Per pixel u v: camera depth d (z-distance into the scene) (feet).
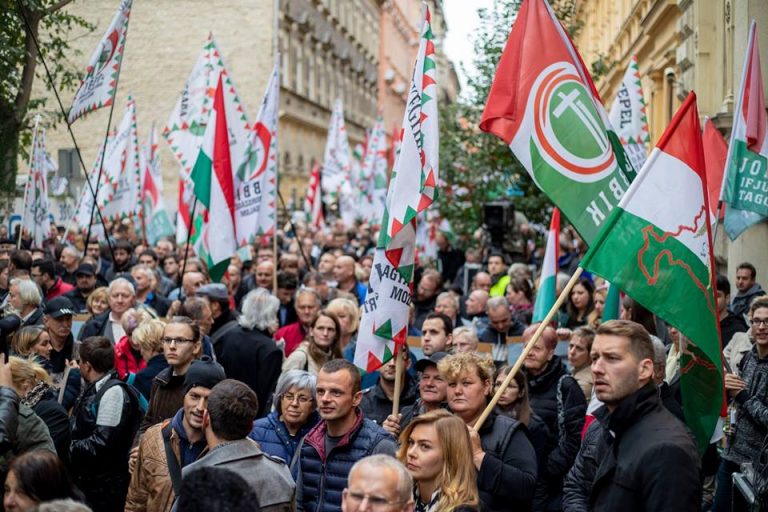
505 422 21.35
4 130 53.06
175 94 108.68
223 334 32.42
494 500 20.31
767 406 25.62
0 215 56.75
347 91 211.41
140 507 21.85
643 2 76.74
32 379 23.90
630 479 16.48
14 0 46.09
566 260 66.08
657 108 74.54
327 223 109.09
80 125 98.32
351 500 14.38
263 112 45.39
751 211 33.60
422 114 26.23
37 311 34.01
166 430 21.75
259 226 45.24
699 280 19.97
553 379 28.17
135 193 59.11
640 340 17.08
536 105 25.25
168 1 108.99
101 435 24.50
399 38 313.73
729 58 51.31
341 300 34.22
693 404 20.07
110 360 25.54
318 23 174.50
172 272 53.31
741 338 31.12
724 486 26.55
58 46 57.21
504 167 74.54
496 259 54.85
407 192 26.09
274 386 31.58
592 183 25.05
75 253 50.93
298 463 21.81
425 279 44.80
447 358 21.66
